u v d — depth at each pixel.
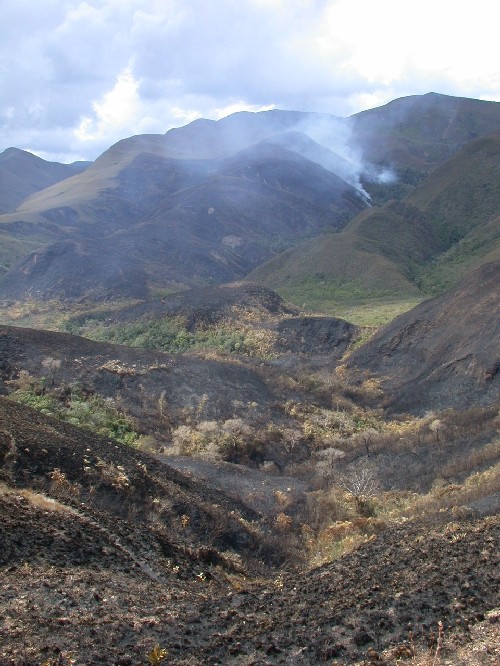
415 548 16.91
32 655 10.20
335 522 28.42
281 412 49.09
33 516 17.02
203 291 94.12
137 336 82.88
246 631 12.07
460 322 60.56
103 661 10.36
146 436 40.84
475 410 43.91
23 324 104.31
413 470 36.22
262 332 79.56
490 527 17.22
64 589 13.34
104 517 19.36
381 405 54.25
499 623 11.14
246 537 24.73
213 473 34.38
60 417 39.94
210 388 49.56
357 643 11.09
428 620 11.67
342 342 75.88
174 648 11.26
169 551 19.08
